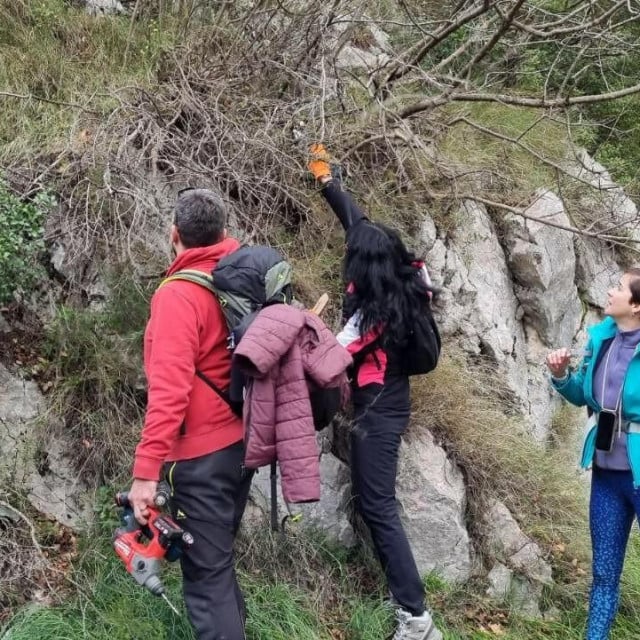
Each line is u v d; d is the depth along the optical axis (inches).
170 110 157.2
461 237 190.5
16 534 122.9
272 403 99.0
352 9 178.7
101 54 178.7
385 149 177.6
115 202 135.4
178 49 172.2
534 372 202.4
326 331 104.5
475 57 186.2
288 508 123.0
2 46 173.2
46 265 139.3
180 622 115.2
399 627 125.6
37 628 110.4
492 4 172.1
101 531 125.1
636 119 274.2
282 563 133.2
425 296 127.5
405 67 187.5
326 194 146.1
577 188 224.7
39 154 149.2
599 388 134.6
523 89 249.0
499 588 146.9
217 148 148.2
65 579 120.3
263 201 152.2
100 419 133.0
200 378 100.8
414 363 127.9
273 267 103.0
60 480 129.3
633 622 151.4
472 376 177.8
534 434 191.3
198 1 184.7
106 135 145.3
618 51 194.7
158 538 97.7
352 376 129.7
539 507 162.6
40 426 130.0
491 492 156.9
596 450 136.8
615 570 136.8
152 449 94.5
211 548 101.2
